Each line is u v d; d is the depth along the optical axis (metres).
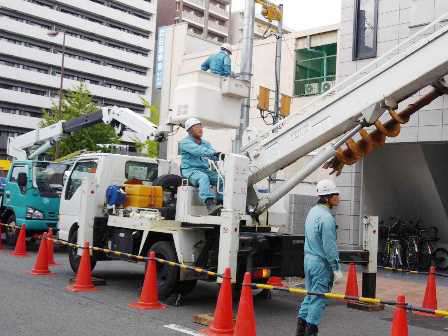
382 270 13.32
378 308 8.43
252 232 8.10
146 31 80.25
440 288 10.73
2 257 12.38
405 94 7.03
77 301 7.96
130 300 8.20
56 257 13.26
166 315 7.29
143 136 10.19
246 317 5.89
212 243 7.75
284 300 9.05
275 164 7.90
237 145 10.49
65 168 14.64
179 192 8.09
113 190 9.30
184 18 84.56
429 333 7.04
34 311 7.18
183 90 8.32
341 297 5.21
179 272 7.84
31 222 13.81
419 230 13.88
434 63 6.59
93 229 9.60
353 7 13.96
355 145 7.26
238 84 8.34
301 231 14.41
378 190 14.50
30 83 67.50
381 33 13.30
